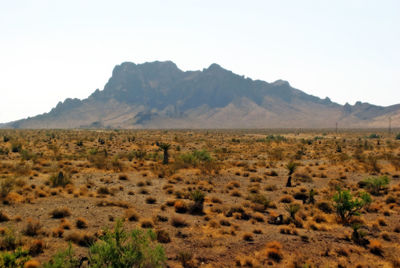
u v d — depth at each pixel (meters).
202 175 31.31
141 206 19.00
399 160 41.06
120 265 8.88
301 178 31.02
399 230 15.94
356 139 110.88
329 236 14.85
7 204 17.42
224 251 12.54
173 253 11.94
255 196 21.42
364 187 27.02
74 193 20.98
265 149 65.69
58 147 58.81
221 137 115.94
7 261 8.91
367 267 11.76
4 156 43.03
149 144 74.88
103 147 64.62
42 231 13.22
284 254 12.51
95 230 14.05
